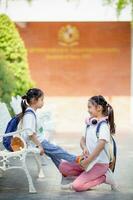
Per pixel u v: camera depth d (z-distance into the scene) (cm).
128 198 1266
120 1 1920
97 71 3231
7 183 1442
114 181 1355
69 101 3231
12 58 2259
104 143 1310
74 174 1371
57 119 3172
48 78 3234
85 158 1338
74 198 1264
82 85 3241
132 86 3212
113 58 3225
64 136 2594
